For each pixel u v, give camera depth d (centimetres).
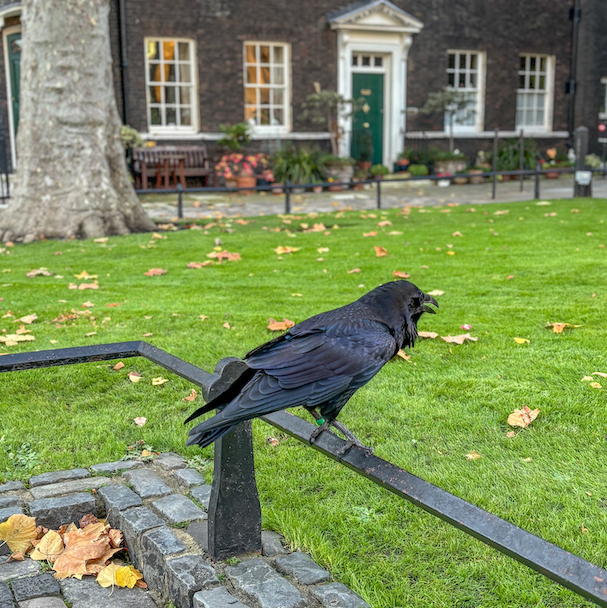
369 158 1994
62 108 1049
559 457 344
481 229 1023
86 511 328
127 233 1084
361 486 331
